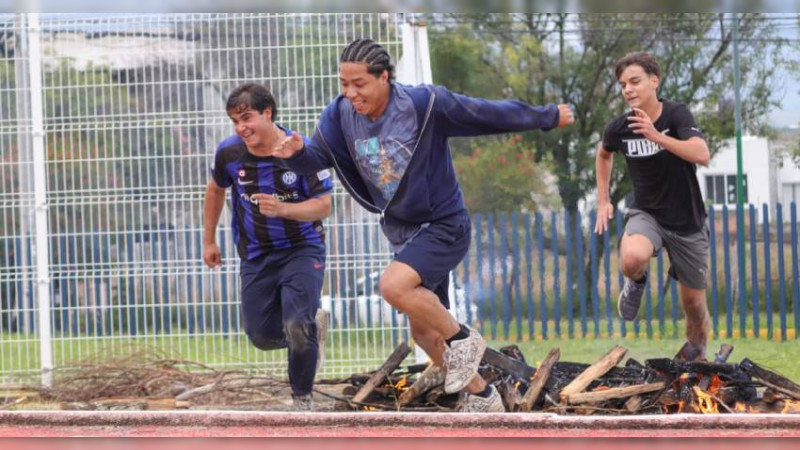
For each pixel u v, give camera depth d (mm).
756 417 12312
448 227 13867
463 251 14086
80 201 20031
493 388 14250
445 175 13875
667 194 17250
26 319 20094
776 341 30062
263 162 15414
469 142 46125
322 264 15719
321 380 17016
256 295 15820
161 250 20094
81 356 19688
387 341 19891
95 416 12570
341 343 19875
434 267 13688
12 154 20125
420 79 19344
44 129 20016
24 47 20031
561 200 45688
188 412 12617
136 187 20016
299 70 19641
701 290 17938
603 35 46094
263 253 15656
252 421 12602
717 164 48219
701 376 15234
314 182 15383
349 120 13805
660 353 25906
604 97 46844
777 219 31750
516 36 47062
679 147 16266
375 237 19875
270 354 20094
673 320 31703
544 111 13406
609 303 32281
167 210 20016
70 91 20016
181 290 20094
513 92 47156
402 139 13523
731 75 45188
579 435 12062
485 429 12367
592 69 46156
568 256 32469
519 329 32062
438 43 46469
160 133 19969
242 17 19766
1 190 20109
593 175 45906
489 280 32938
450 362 13695
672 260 17719
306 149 13742
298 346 15188
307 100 19609
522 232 42281
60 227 20078
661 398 14914
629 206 17859
